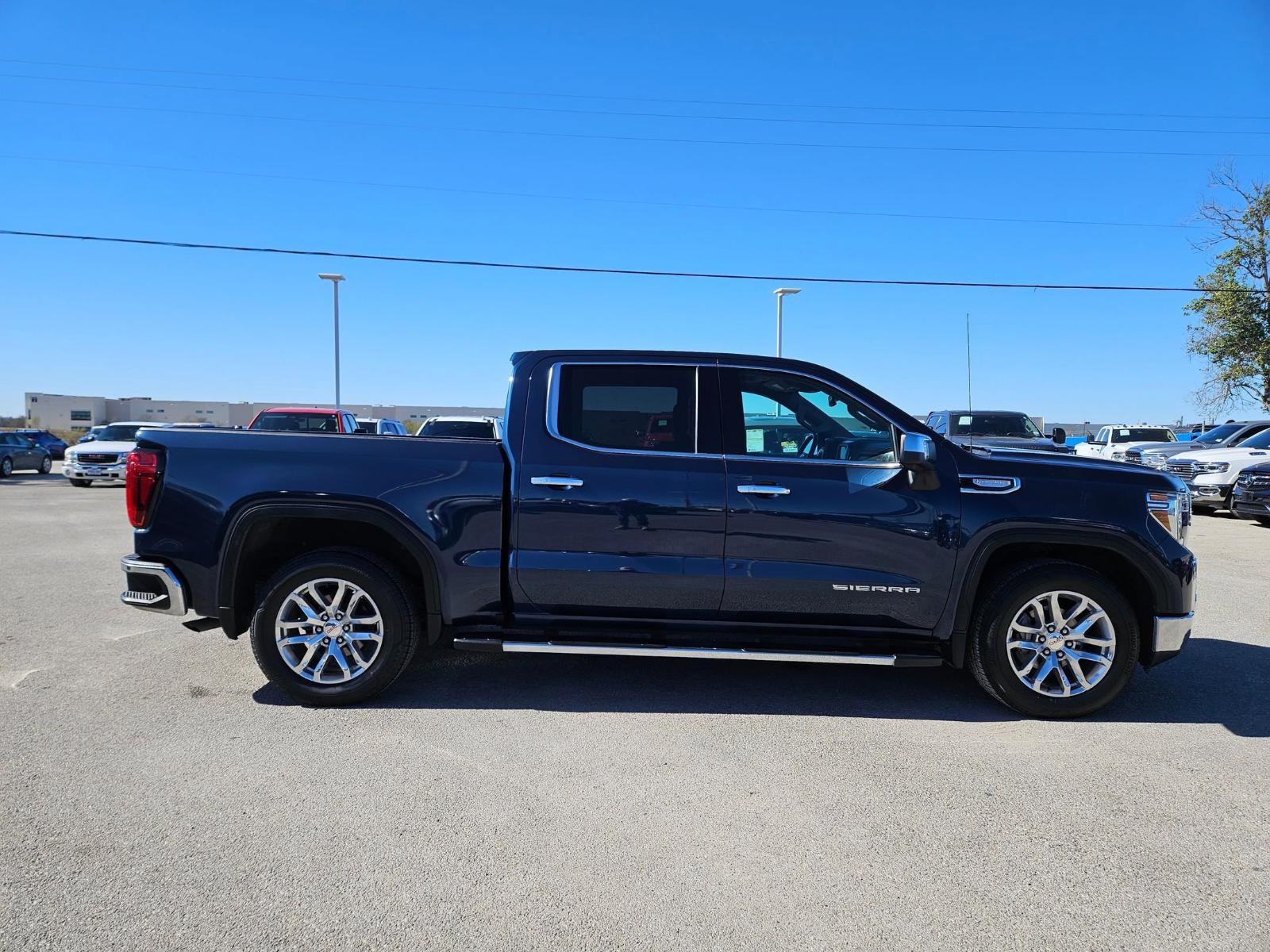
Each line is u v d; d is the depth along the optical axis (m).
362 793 3.47
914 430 4.50
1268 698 4.86
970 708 4.65
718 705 4.62
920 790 3.58
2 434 27.19
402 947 2.47
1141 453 21.33
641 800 3.44
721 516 4.38
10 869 2.85
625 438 4.52
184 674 5.02
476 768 3.74
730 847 3.08
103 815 3.24
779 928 2.59
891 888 2.82
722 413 4.55
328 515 4.38
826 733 4.23
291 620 4.48
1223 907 2.74
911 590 4.40
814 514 4.38
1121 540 4.36
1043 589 4.35
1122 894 2.80
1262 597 7.77
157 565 4.40
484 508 4.42
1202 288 25.42
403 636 4.43
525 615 4.54
